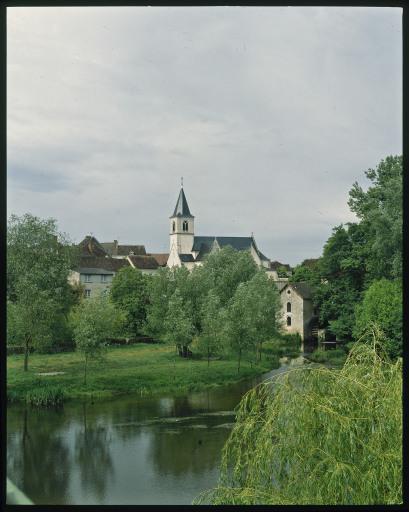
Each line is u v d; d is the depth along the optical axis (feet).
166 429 66.28
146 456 56.18
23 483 50.37
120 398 86.38
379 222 89.30
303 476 19.19
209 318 110.63
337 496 18.03
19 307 97.19
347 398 20.13
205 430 65.05
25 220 101.50
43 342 99.04
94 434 64.90
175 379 94.63
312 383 20.66
